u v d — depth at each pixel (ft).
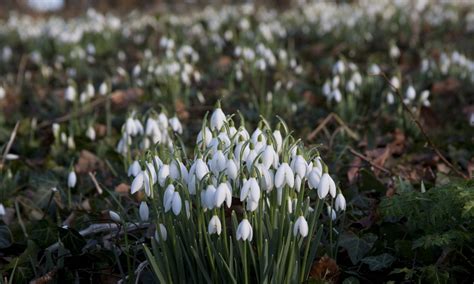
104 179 12.83
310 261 7.73
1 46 30.71
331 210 8.20
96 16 29.22
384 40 24.99
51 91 20.56
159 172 7.45
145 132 12.35
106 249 9.25
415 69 20.79
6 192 12.23
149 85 18.81
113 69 22.04
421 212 8.52
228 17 31.86
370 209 9.96
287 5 42.63
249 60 19.27
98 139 15.61
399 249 8.71
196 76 17.88
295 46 25.99
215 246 7.70
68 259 9.14
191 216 7.50
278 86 16.92
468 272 8.35
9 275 9.15
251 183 7.01
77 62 22.79
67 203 11.75
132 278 8.14
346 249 8.99
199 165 7.27
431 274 8.09
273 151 7.30
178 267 7.52
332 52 23.38
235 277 7.51
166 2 51.60
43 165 14.11
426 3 33.14
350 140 14.28
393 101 15.53
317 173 7.43
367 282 8.80
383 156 12.44
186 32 28.19
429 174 11.84
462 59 19.08
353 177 11.45
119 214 9.15
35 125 16.37
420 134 14.46
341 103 15.93
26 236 10.11
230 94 18.01
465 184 8.34
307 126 15.37
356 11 29.99
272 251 7.48
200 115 16.93
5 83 20.99
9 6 55.62
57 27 29.04
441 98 18.03
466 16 30.53
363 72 19.74
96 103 16.76
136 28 30.86
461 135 14.88
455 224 8.39
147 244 9.24
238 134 7.95
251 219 7.48
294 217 7.59
